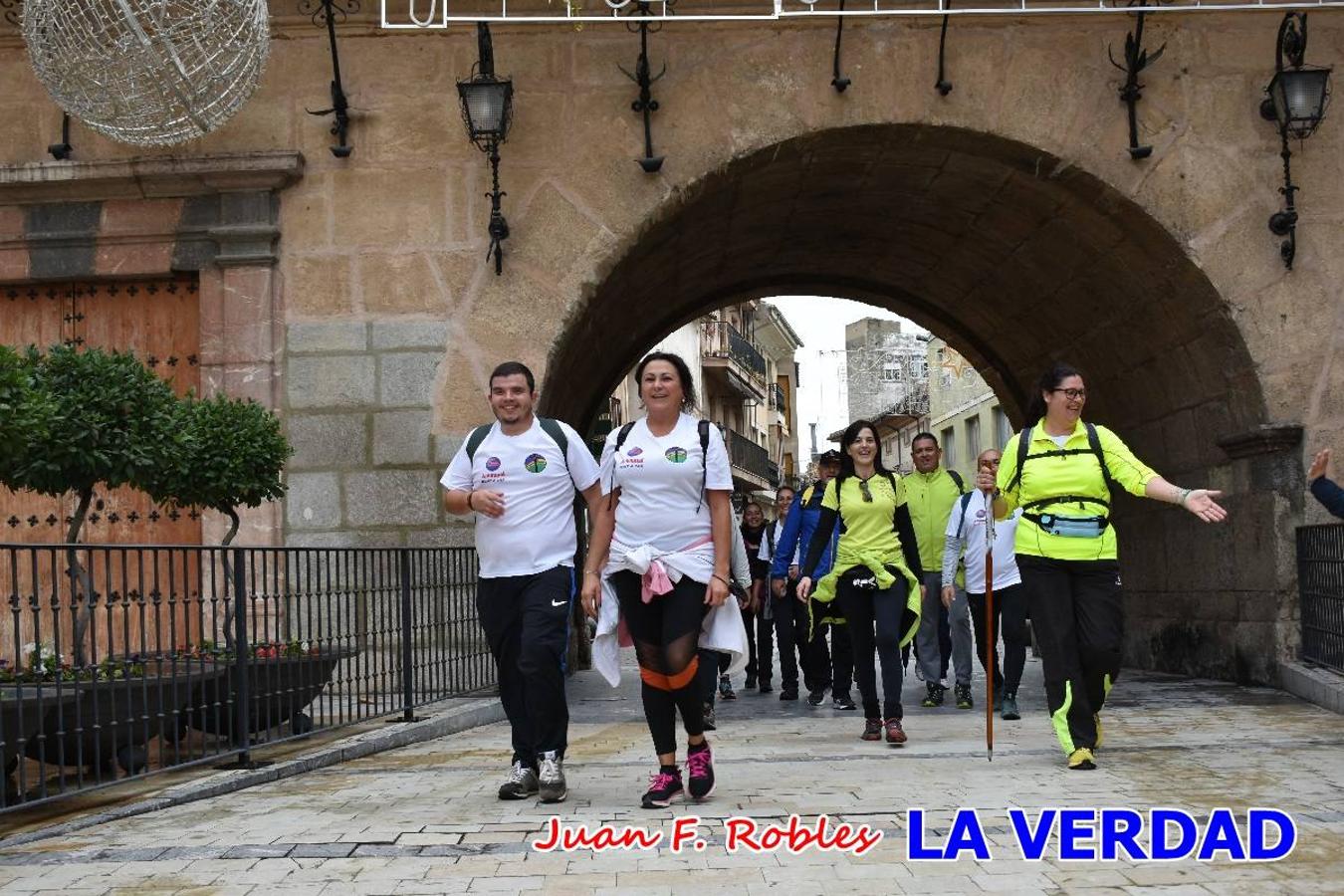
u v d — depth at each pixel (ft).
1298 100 35.01
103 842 16.71
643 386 18.48
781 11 32.24
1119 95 36.19
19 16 35.47
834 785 19.94
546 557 19.03
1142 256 38.11
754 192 41.14
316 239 35.65
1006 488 22.71
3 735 17.37
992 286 49.52
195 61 31.45
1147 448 44.91
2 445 19.70
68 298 36.60
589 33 36.17
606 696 39.42
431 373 35.35
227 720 23.31
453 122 35.94
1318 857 14.64
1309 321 35.94
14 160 35.86
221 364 35.40
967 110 35.99
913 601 26.11
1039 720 29.78
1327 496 19.34
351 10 36.01
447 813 18.10
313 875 14.48
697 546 18.29
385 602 27.91
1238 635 37.29
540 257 35.65
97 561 33.14
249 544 34.94
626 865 14.67
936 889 13.38
